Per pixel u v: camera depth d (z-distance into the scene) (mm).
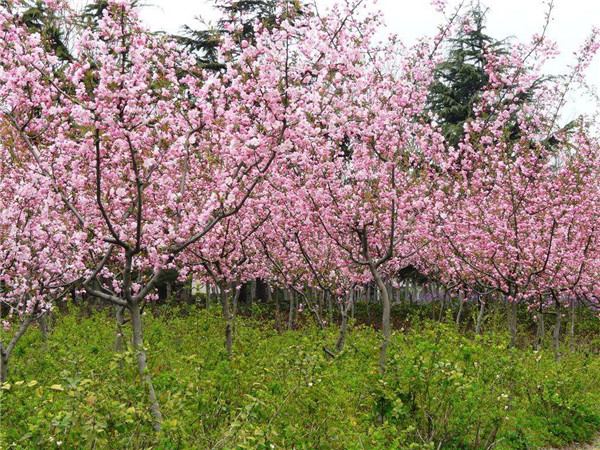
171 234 6695
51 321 14750
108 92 5617
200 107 7168
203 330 12211
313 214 9180
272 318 19172
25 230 7504
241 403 6262
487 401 6789
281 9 6820
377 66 8961
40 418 4918
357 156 8820
